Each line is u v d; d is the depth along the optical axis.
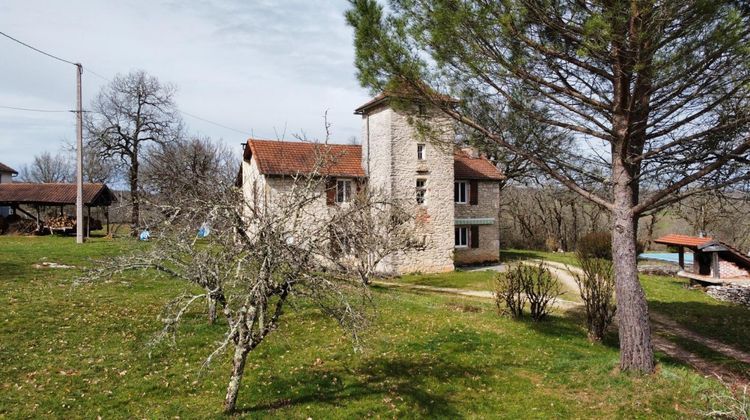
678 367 10.47
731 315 16.25
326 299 7.66
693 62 7.73
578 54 7.70
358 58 9.73
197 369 9.19
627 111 8.93
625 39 7.68
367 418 7.68
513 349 11.54
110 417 7.32
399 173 26.12
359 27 9.40
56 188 32.28
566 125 10.02
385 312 14.47
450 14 8.41
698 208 15.21
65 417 7.24
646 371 9.52
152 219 7.52
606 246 31.75
